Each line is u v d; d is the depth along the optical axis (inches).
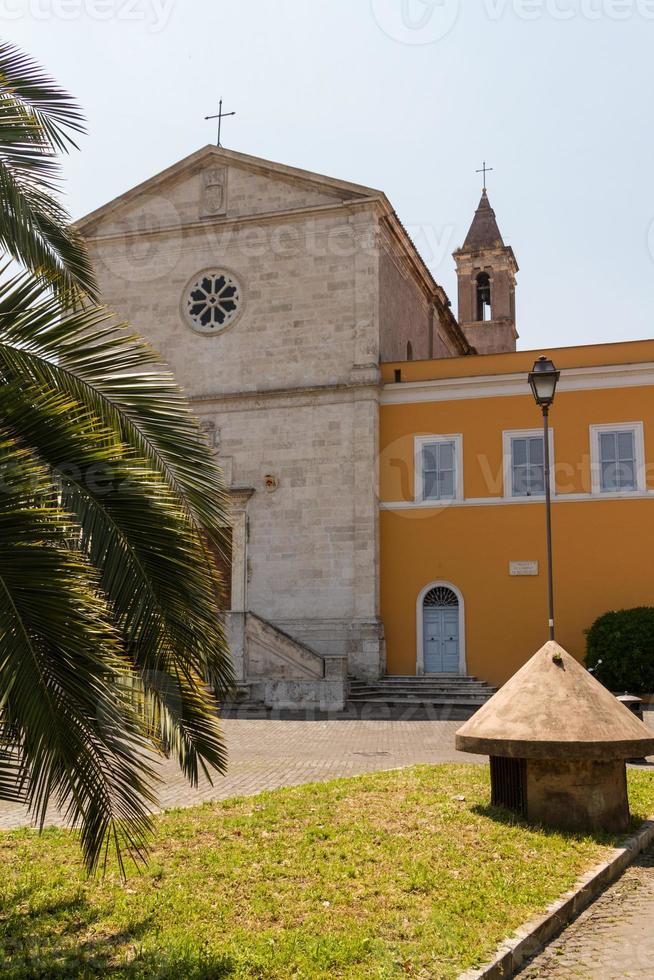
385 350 1140.5
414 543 1064.2
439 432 1077.1
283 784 497.4
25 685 215.3
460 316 1850.4
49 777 222.4
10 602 215.8
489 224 1886.1
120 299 1201.4
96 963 231.1
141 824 246.7
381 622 1052.5
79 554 229.1
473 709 922.1
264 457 1114.1
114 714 231.5
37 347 270.4
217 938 251.4
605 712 396.2
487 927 266.5
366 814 395.9
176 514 260.4
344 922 265.0
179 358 1168.8
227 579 1099.9
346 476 1083.9
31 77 346.9
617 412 1026.1
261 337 1143.6
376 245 1123.9
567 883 313.0
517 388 1058.7
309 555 1080.2
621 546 1002.1
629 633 904.9
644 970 251.6
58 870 316.5
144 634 251.9
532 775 391.9
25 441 242.5
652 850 382.9
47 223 349.4
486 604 1031.6
